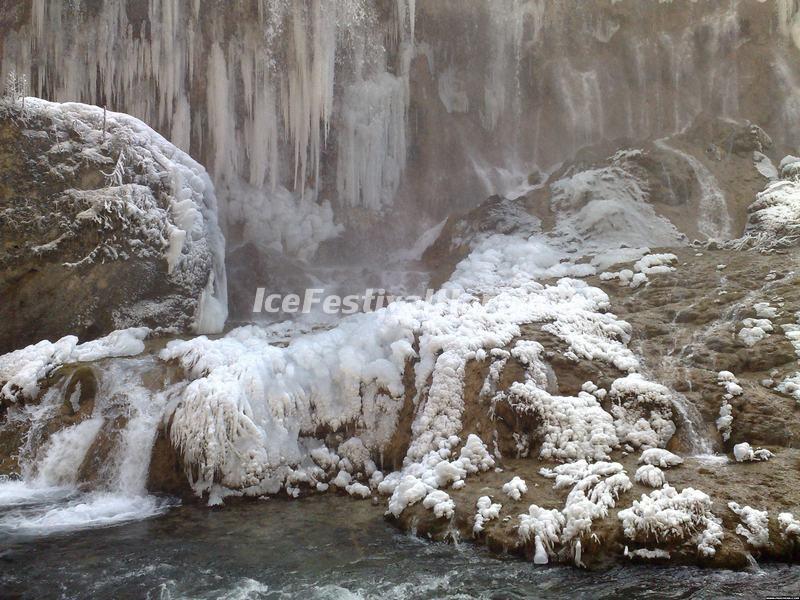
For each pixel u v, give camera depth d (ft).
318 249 41.16
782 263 27.58
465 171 44.70
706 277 27.40
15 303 27.55
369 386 23.31
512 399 21.38
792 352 22.11
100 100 37.32
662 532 16.08
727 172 37.40
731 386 21.07
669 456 19.01
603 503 17.06
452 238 38.55
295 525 19.27
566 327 24.22
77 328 27.89
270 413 22.36
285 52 38.34
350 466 22.45
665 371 22.58
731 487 17.44
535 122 45.65
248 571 16.40
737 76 43.34
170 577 16.11
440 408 22.33
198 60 38.09
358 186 42.55
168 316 29.40
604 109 44.96
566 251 33.04
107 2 36.11
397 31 43.34
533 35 45.62
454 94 46.06
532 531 16.85
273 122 39.11
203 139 39.34
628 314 25.88
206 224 31.99
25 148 28.45
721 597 14.42
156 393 23.27
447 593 15.19
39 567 16.61
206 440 21.17
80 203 28.45
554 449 20.40
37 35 34.96
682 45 44.39
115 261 28.58
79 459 22.41
